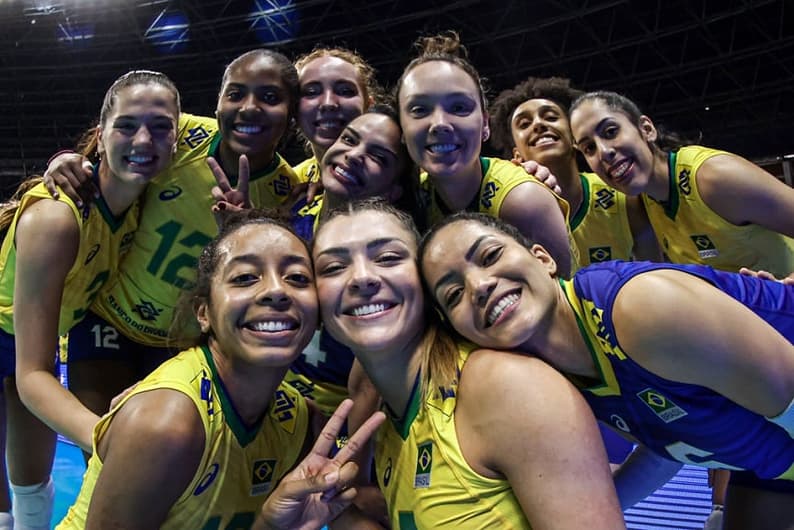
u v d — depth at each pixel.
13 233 3.64
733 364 2.18
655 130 4.21
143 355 4.11
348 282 2.46
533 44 18.81
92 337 3.95
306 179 4.23
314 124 3.92
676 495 4.93
